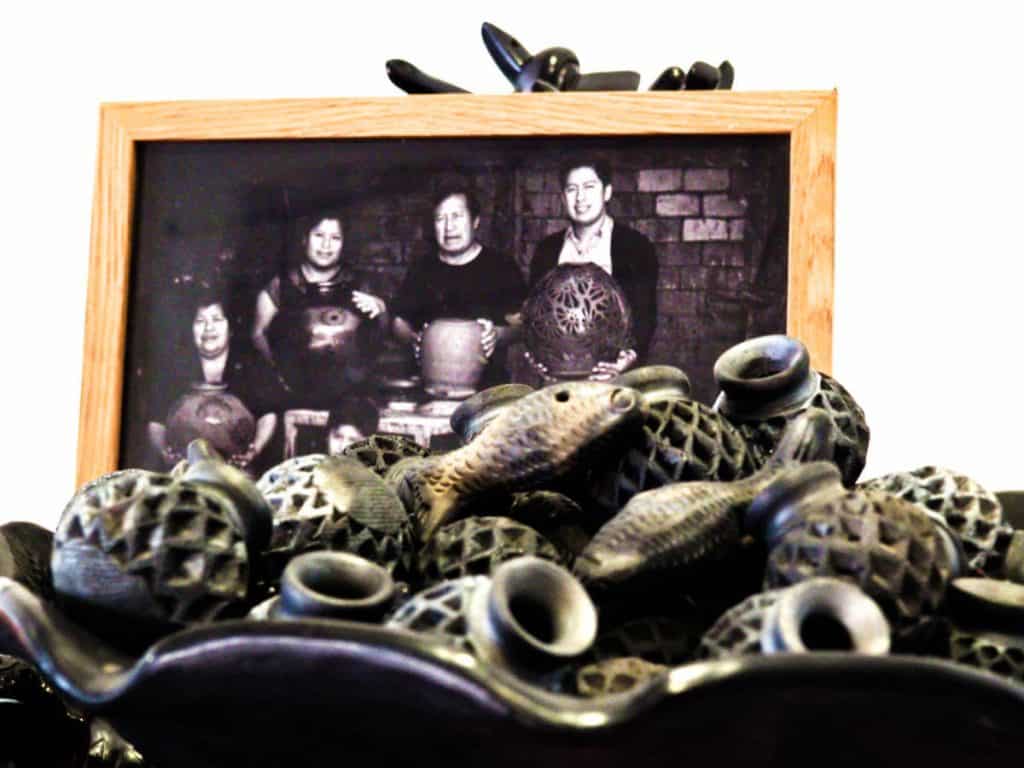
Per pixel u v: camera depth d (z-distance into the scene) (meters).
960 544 0.41
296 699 0.30
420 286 1.12
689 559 0.38
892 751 0.30
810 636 0.33
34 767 0.48
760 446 0.45
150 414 1.14
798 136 1.08
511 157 1.12
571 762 0.29
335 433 1.12
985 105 1.51
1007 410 1.48
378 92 1.56
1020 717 0.29
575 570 0.38
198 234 1.15
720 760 0.29
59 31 1.60
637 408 0.42
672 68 1.15
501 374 1.11
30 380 1.56
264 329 1.14
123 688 0.31
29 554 0.44
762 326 1.08
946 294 1.50
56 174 1.58
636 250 1.10
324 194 1.14
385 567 0.40
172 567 0.36
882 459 1.48
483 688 0.28
